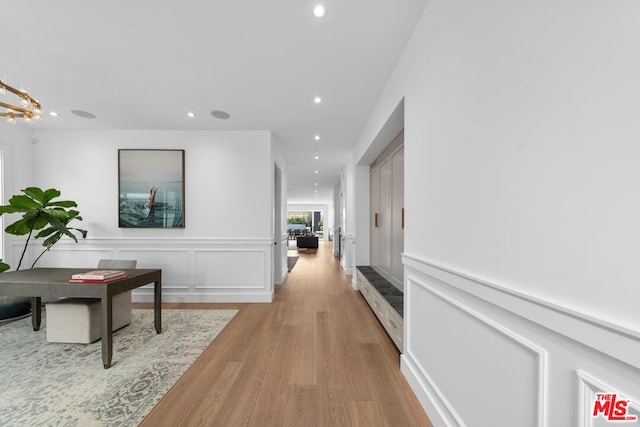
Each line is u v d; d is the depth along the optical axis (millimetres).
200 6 1602
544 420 765
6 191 3342
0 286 2031
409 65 1851
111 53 2053
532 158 812
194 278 3695
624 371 593
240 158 3723
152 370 1938
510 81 902
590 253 646
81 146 3660
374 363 2055
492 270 988
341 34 1828
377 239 4039
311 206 17938
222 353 2205
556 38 734
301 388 1735
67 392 1675
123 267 2883
